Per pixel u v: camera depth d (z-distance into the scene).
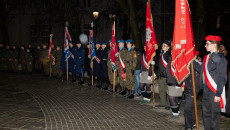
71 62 12.33
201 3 11.67
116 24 24.94
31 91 9.62
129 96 8.41
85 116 6.11
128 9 16.41
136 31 15.14
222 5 24.98
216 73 4.00
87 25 26.28
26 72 16.41
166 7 24.67
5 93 9.12
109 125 5.41
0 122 5.47
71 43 12.27
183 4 4.25
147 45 6.93
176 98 5.77
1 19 21.78
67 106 7.17
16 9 28.34
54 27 27.30
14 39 28.56
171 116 5.90
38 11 27.78
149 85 7.62
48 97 8.48
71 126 5.29
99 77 10.66
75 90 9.97
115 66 9.19
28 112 6.41
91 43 10.77
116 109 6.88
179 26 4.29
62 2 18.39
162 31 24.70
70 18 20.89
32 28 28.28
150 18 6.73
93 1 25.98
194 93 4.27
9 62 16.66
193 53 4.23
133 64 8.33
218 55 3.97
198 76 4.89
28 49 15.31
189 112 4.93
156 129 5.18
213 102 4.06
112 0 24.86
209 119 4.23
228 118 5.98
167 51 6.48
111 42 9.31
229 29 25.14
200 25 11.73
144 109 6.90
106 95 8.98
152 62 6.89
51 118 5.88
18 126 5.21
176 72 4.58
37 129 5.04
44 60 14.35
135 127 5.29
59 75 13.56
